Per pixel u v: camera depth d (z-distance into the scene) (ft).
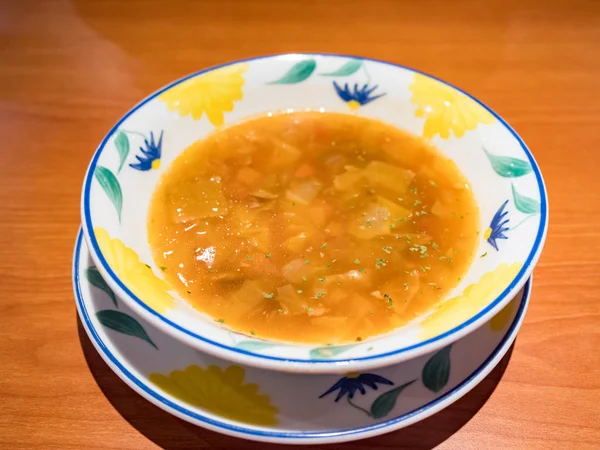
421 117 1.09
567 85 1.43
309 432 0.65
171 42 1.62
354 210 0.98
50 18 1.75
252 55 1.55
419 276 0.86
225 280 0.85
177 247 0.90
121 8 1.80
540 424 0.75
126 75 1.48
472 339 0.75
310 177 1.05
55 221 1.06
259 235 0.93
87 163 1.20
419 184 1.02
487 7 1.79
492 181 0.91
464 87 1.43
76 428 0.74
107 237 0.74
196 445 0.72
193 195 0.99
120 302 0.81
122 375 0.71
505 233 0.79
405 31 1.67
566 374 0.81
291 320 0.80
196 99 1.08
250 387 0.70
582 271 0.97
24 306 0.90
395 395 0.69
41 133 1.28
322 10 1.77
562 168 1.18
